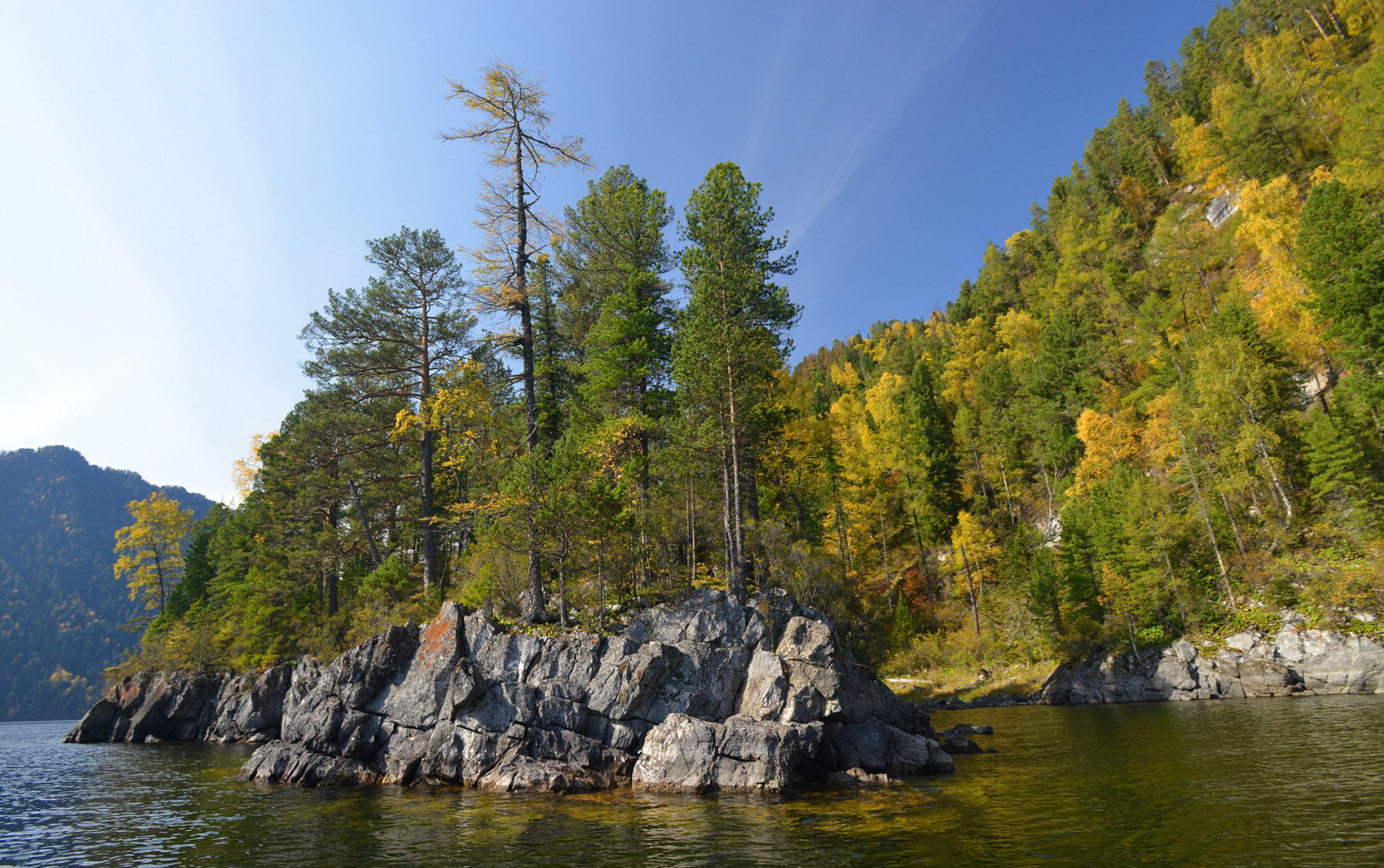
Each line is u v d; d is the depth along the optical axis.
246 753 36.97
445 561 49.97
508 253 30.81
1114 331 74.56
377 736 23.70
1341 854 10.22
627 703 21.98
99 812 19.42
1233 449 48.00
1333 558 41.97
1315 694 38.81
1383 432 41.88
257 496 56.94
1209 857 10.52
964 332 96.88
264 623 47.75
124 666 55.06
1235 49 95.25
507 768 20.77
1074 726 33.53
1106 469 61.06
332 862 12.62
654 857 12.12
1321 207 43.16
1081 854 11.13
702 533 34.88
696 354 32.53
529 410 30.31
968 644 61.41
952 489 72.50
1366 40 73.12
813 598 31.48
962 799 16.86
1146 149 99.06
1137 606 50.25
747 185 34.88
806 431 52.25
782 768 19.28
